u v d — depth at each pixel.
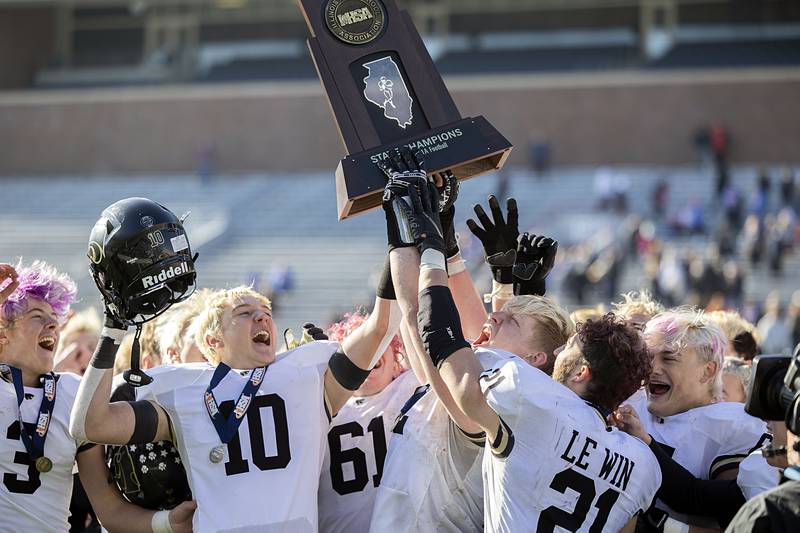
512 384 14.29
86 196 143.62
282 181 141.62
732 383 19.89
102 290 14.30
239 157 152.38
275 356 16.42
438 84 15.88
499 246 17.36
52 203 141.75
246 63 172.88
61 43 173.50
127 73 169.12
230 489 15.29
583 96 145.38
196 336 16.50
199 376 15.87
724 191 124.38
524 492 14.21
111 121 155.12
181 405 15.54
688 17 168.25
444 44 171.88
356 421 17.23
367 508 16.91
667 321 17.42
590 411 14.50
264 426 15.57
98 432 14.66
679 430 17.08
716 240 105.69
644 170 139.88
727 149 141.50
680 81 143.25
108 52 174.25
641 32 166.62
